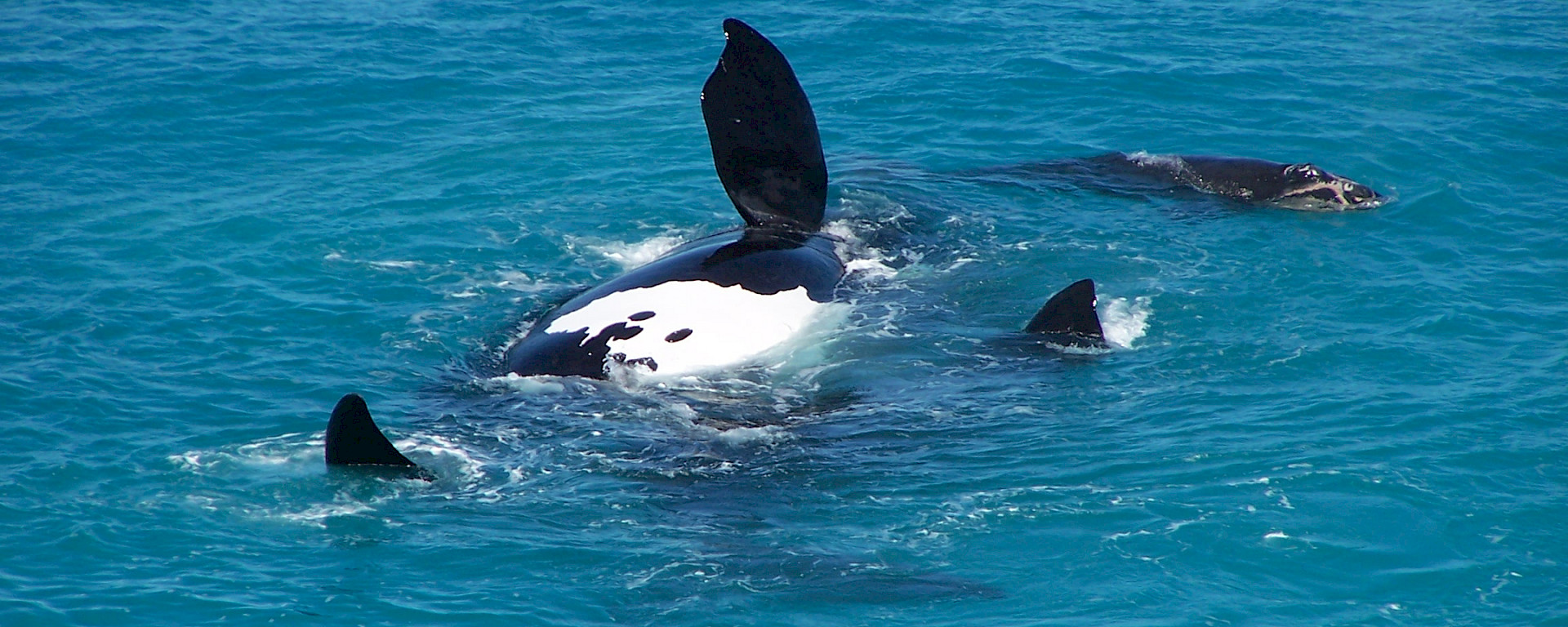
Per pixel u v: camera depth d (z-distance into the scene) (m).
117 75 95.06
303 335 61.81
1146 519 46.34
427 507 47.94
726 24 64.75
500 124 88.31
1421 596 42.22
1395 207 74.88
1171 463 50.03
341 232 72.69
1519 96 90.81
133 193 77.25
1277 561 43.97
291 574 43.50
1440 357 58.09
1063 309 61.16
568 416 54.50
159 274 67.12
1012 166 82.25
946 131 87.44
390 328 62.81
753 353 58.31
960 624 41.06
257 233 72.19
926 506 47.78
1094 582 43.06
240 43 101.75
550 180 80.25
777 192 67.25
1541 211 73.81
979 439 52.50
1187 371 57.78
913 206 76.06
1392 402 54.03
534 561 44.59
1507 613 41.34
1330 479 48.31
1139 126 87.69
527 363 58.62
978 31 105.25
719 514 47.69
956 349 59.88
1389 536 45.09
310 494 48.62
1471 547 44.56
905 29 105.62
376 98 92.38
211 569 43.66
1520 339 59.59
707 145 85.25
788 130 66.44
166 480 49.22
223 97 91.81
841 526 46.72
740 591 42.88
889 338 60.50
